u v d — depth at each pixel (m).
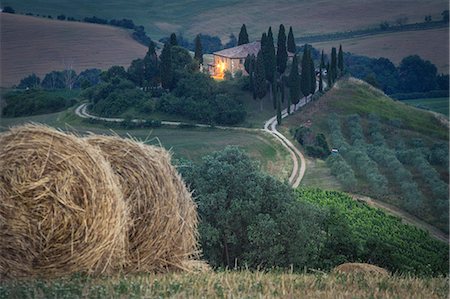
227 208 81.88
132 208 38.34
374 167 199.62
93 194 35.56
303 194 172.88
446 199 186.25
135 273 37.75
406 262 86.06
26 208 35.09
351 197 179.25
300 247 80.56
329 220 87.81
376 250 85.94
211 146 199.88
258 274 36.75
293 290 31.98
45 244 35.12
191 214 40.78
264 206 82.50
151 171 39.19
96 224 35.50
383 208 180.75
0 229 34.91
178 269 39.69
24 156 35.56
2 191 35.06
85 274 35.31
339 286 33.88
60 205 35.22
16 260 34.94
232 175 82.06
